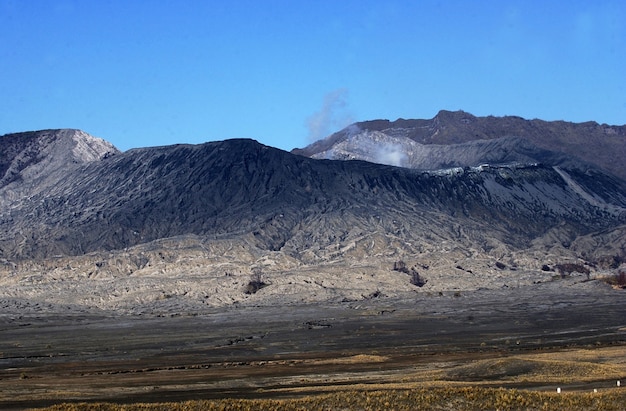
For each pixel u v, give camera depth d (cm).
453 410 8438
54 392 11044
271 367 13750
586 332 19050
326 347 17538
